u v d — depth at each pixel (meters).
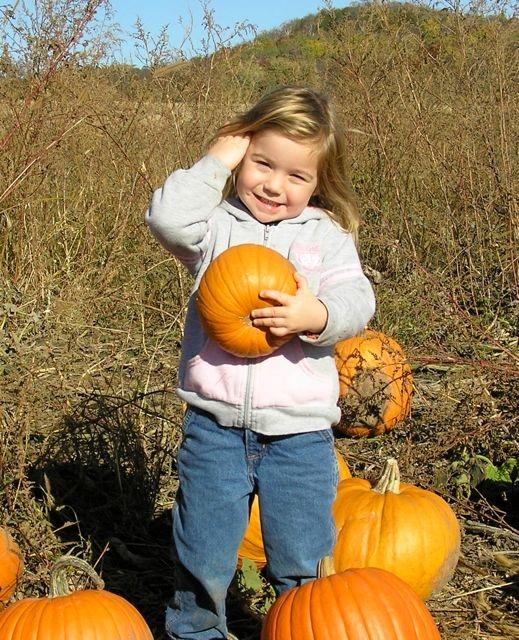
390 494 3.77
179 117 7.38
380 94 7.86
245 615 3.63
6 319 4.87
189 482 2.93
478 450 4.89
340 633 2.66
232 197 3.17
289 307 2.70
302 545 2.86
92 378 5.07
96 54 7.48
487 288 6.64
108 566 3.91
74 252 6.94
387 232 6.46
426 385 5.80
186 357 2.99
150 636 2.93
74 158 7.60
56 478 4.27
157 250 6.93
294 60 8.82
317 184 3.09
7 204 6.31
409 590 2.82
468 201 6.98
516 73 7.23
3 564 3.43
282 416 2.84
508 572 3.98
